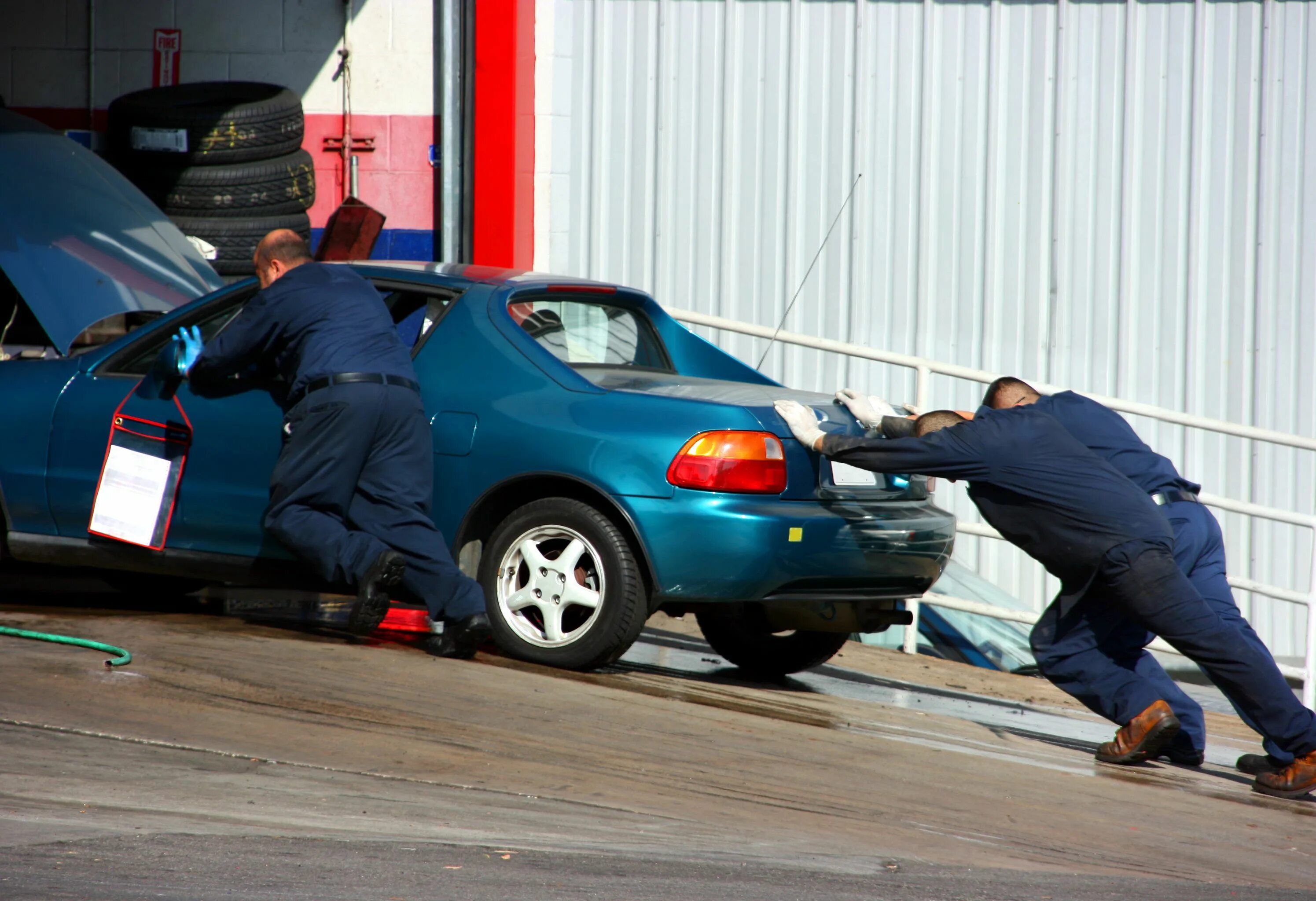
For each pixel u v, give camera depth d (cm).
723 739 1906
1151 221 3478
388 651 2222
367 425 2150
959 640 3108
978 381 3147
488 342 2283
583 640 2156
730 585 2091
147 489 2373
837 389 3666
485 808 1505
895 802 1703
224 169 3750
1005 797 1794
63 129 4012
